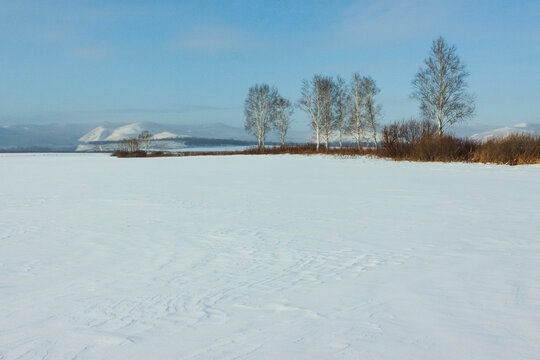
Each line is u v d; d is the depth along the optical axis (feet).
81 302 13.00
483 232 21.95
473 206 30.78
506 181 48.11
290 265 16.70
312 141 161.99
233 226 25.13
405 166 77.05
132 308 12.38
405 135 103.65
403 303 12.14
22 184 55.83
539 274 14.60
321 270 15.88
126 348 9.74
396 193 39.47
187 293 13.62
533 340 9.59
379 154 107.55
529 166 67.67
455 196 36.47
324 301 12.52
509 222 24.54
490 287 13.35
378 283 14.10
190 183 53.31
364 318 11.11
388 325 10.61
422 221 25.49
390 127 106.63
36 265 17.54
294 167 82.12
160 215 29.55
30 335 10.61
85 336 10.48
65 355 9.48
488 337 9.78
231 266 16.78
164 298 13.20
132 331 10.71
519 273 14.76
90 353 9.53
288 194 40.34
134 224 26.37
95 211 31.83
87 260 18.21
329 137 158.40
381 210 29.99
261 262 17.25
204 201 36.45
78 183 56.24
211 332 10.52
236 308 12.14
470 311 11.40
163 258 18.29
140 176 67.05
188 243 21.01
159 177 64.03
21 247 20.76
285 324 10.87
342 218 27.14
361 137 147.33
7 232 24.52
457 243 19.67
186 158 147.95
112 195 41.83
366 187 45.11
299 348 9.47
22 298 13.47
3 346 10.00
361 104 146.00
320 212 29.68
